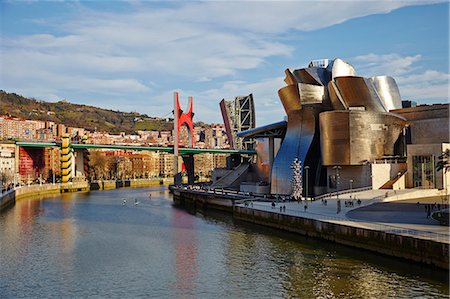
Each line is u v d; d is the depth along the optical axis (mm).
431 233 43312
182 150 170625
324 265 43562
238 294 36875
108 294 37562
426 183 84438
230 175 139750
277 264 44750
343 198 76188
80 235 62906
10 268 45312
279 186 99312
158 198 125938
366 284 37625
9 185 145500
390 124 91062
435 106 102250
